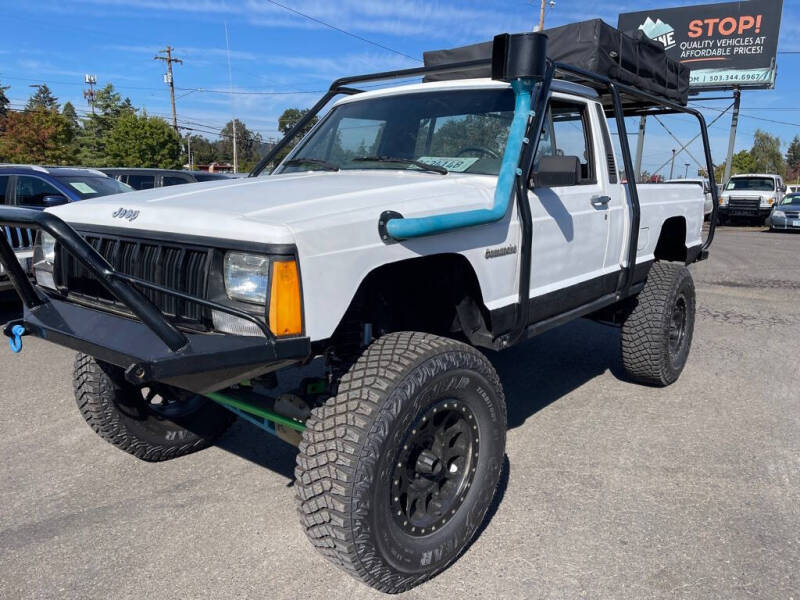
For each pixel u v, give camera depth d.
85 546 2.88
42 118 42.91
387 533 2.35
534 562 2.76
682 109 5.41
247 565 2.75
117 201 2.82
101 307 2.66
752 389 5.02
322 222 2.27
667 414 4.47
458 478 2.70
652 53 4.81
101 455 3.81
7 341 6.29
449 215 2.61
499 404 2.79
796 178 101.31
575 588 2.59
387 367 2.37
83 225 2.80
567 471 3.59
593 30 4.04
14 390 4.90
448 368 2.47
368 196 2.66
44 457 3.78
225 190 2.87
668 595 2.54
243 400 2.96
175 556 2.80
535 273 3.41
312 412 2.38
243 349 2.14
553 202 3.50
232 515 3.15
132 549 2.86
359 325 2.77
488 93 3.54
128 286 2.13
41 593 2.55
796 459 3.76
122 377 3.37
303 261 2.19
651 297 4.71
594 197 3.91
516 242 3.17
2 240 2.59
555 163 3.13
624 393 4.91
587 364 5.68
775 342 6.54
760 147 90.00
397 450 2.34
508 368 5.55
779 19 27.92
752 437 4.07
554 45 4.23
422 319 3.14
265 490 3.40
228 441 4.04
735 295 9.30
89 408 3.35
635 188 4.31
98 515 3.14
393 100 3.88
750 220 24.52
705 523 3.06
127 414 3.44
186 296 2.17
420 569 2.50
